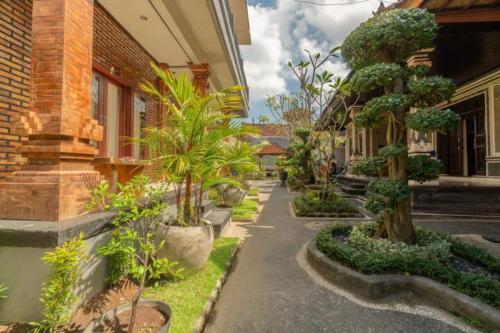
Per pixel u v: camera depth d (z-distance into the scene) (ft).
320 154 27.04
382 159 12.11
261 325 7.33
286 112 32.30
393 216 11.59
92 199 7.92
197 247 9.42
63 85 7.57
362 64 12.53
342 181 48.26
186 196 10.69
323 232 13.02
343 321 7.50
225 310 8.09
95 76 16.99
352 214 22.06
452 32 19.16
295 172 37.65
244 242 15.10
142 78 21.71
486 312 6.95
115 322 6.07
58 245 6.39
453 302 7.70
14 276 6.61
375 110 10.89
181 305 7.76
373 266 9.14
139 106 21.47
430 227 18.07
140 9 16.78
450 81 10.41
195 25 19.15
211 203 19.58
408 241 11.31
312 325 7.32
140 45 21.33
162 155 10.26
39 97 7.61
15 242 6.47
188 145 10.48
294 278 10.30
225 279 10.21
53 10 7.66
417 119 10.28
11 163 10.25
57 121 7.48
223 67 26.81
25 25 10.98
